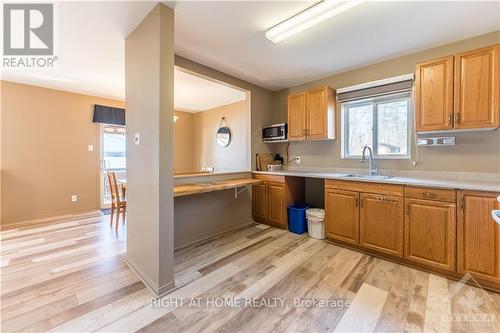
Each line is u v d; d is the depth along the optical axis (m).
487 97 2.10
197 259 2.52
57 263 2.40
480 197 1.93
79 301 1.78
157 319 1.59
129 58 2.35
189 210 2.97
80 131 4.53
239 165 5.52
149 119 1.97
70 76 3.59
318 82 3.73
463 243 2.01
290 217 3.44
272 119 4.34
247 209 3.79
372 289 1.94
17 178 3.88
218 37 2.44
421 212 2.23
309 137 3.47
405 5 1.92
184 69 2.94
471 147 2.45
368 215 2.59
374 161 3.16
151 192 1.96
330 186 2.93
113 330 1.49
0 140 3.74
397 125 3.04
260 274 2.20
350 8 1.93
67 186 4.39
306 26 2.20
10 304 1.74
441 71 2.32
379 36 2.42
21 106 3.90
